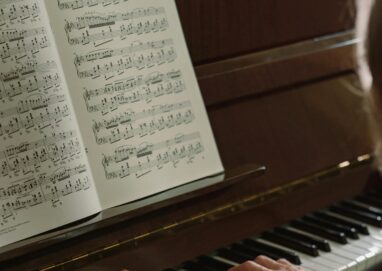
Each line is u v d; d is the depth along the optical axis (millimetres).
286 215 1620
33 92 1237
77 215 1253
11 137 1212
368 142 1782
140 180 1359
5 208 1195
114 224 1342
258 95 1651
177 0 1516
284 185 1623
